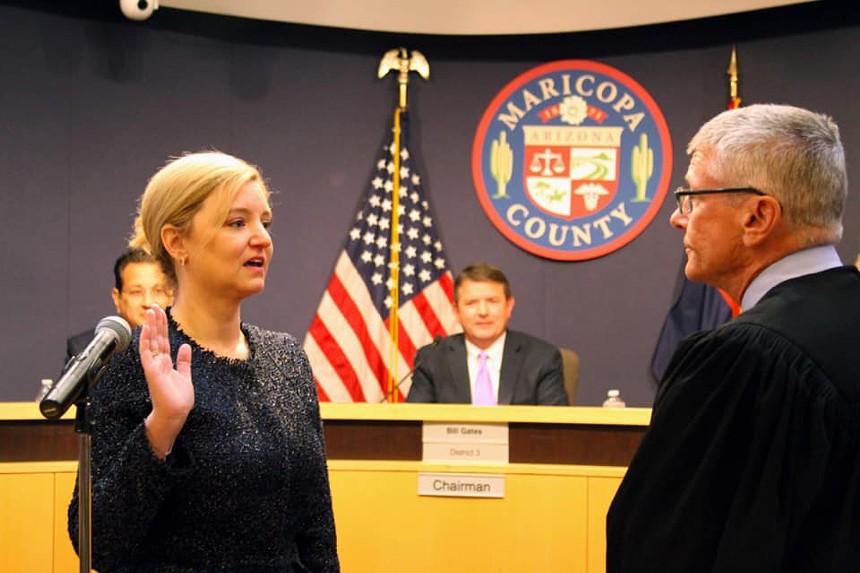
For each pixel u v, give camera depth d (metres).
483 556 3.33
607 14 6.23
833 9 6.14
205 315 2.09
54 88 6.02
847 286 1.88
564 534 3.31
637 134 6.56
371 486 3.37
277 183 6.55
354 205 6.63
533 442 3.37
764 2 5.95
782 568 1.71
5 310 5.80
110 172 6.15
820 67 6.17
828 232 1.93
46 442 3.29
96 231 6.10
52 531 3.25
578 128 6.64
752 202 1.92
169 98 6.33
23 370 5.84
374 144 6.69
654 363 6.41
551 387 4.75
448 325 6.49
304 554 2.18
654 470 1.85
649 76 6.57
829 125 1.96
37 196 5.94
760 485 1.73
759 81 6.32
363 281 6.42
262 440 2.02
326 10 6.23
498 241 6.69
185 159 2.09
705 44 6.46
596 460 3.35
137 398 1.95
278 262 6.52
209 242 2.03
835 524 1.72
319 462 2.16
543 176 6.66
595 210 6.59
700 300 6.33
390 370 6.37
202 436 1.96
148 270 4.39
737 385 1.80
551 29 6.38
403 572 3.34
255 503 1.98
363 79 6.71
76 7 6.09
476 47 6.77
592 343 6.57
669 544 1.79
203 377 2.03
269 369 2.13
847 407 1.74
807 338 1.79
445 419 3.38
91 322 6.05
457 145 6.74
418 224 6.56
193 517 1.95
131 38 6.24
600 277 6.58
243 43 6.54
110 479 1.85
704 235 1.99
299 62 6.64
